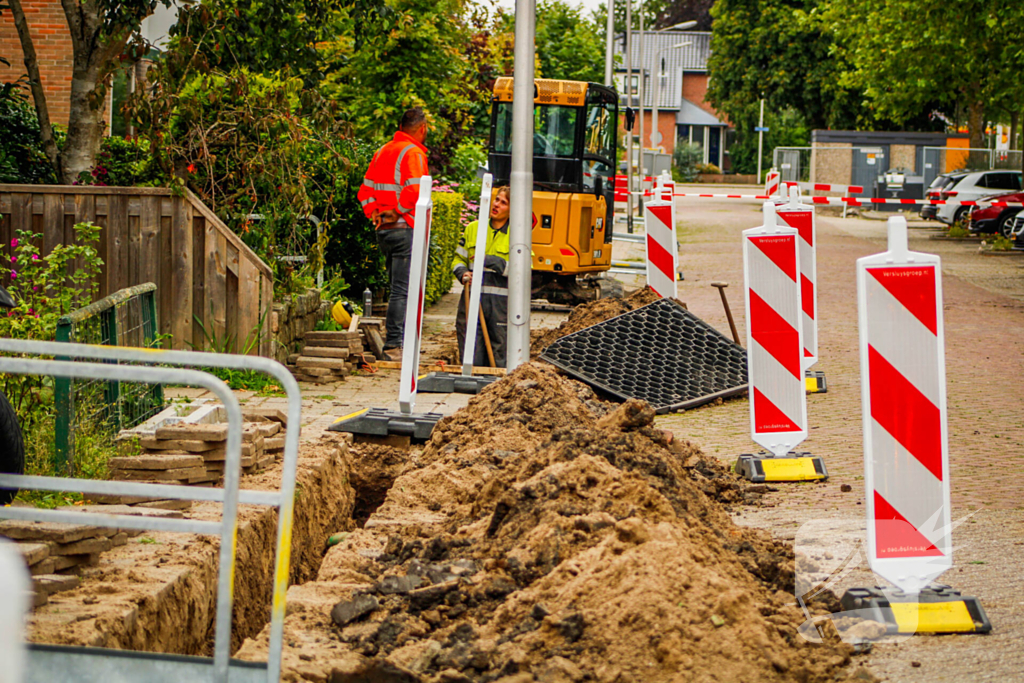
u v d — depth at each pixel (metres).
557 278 23.36
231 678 4.59
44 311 9.56
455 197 25.39
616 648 5.17
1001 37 44.84
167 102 15.13
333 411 12.38
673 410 13.54
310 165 18.25
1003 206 44.03
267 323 14.16
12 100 20.31
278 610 4.45
